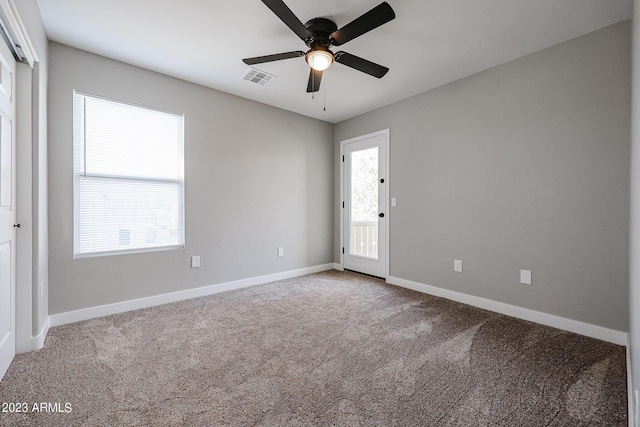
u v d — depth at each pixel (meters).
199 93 3.14
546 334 2.23
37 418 1.32
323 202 4.42
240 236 3.49
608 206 2.12
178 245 3.03
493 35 2.24
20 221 1.86
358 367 1.76
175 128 3.00
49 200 2.30
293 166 4.04
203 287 3.18
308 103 3.70
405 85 3.15
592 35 2.18
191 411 1.37
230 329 2.31
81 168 2.47
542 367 1.77
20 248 1.86
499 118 2.70
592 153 2.19
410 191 3.48
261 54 2.54
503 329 2.32
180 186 3.04
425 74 2.89
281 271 3.91
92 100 2.52
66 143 2.38
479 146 2.84
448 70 2.81
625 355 1.90
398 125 3.62
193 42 2.36
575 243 2.27
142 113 2.79
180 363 1.79
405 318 2.55
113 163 2.63
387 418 1.34
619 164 2.08
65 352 1.91
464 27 2.14
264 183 3.72
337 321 2.48
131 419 1.32
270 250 3.79
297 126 4.08
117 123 2.65
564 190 2.32
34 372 1.67
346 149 4.35
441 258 3.17
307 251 4.21
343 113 4.08
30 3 1.76
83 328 2.29
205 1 1.89
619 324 2.08
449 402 1.45
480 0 1.86
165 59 2.62
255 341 2.10
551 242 2.39
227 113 3.36
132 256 2.71
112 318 2.50
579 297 2.25
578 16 2.01
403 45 2.39
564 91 2.32
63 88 2.37
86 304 2.48
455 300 3.04
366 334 2.23
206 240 3.20
